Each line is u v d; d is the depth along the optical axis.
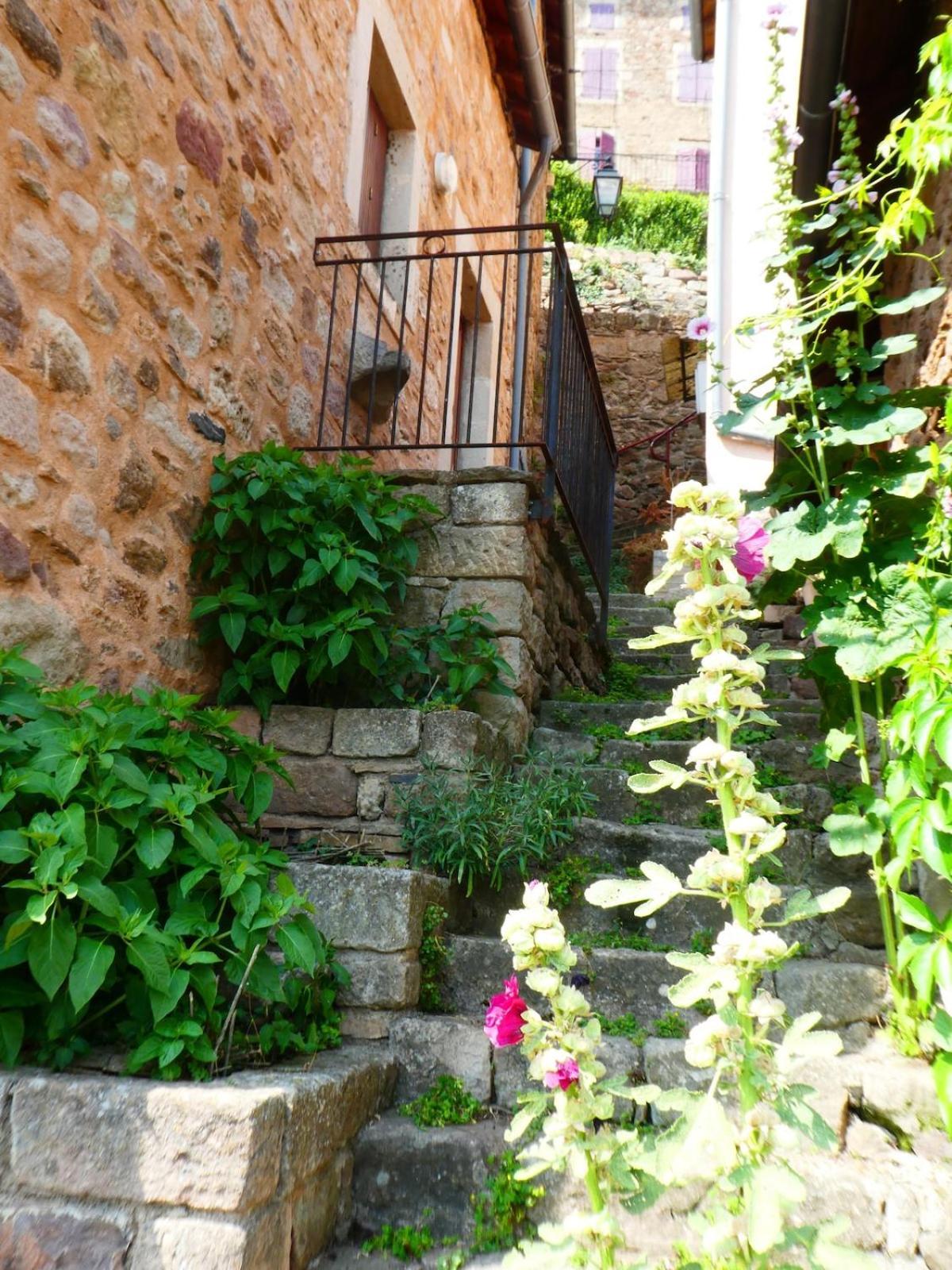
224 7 3.41
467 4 6.89
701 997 1.48
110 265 2.70
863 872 2.70
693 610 1.70
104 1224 1.55
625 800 3.26
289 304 3.88
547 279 11.47
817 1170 1.90
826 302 2.65
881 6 3.03
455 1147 2.00
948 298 2.83
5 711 1.98
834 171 2.69
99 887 1.80
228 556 3.13
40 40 2.42
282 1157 1.66
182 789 2.09
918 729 1.93
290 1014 2.23
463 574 3.63
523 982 2.45
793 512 2.51
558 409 3.86
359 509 3.30
